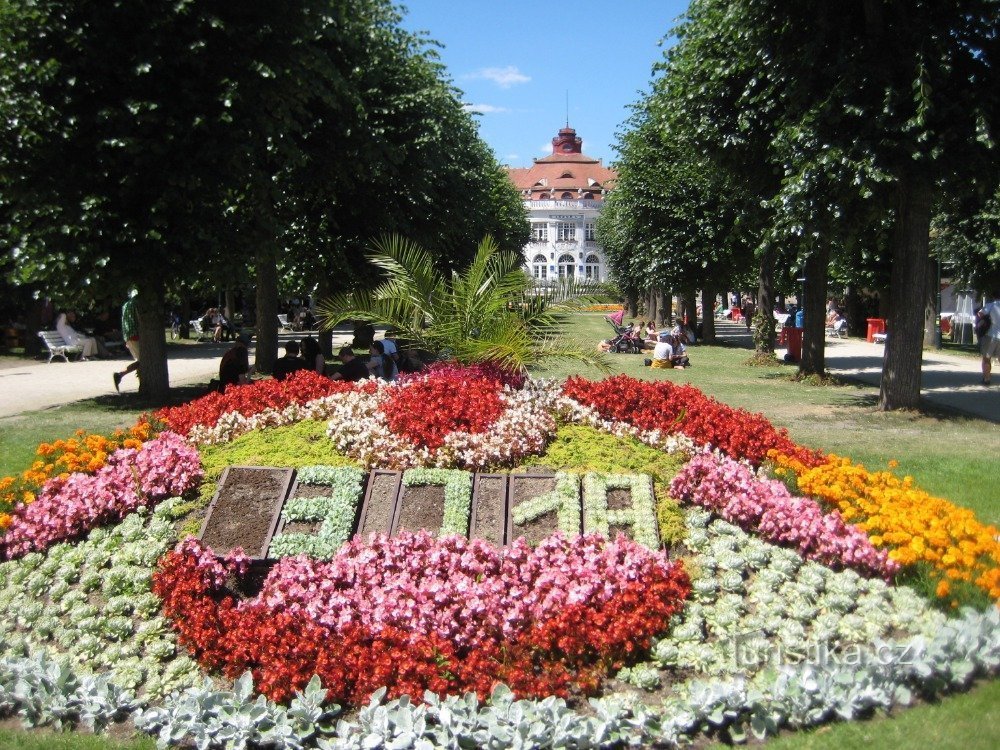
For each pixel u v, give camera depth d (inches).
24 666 185.3
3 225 592.1
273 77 534.0
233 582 220.5
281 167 729.0
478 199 1146.7
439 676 180.1
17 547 243.4
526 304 385.7
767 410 557.9
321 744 163.3
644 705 174.6
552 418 308.8
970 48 480.7
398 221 879.7
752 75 593.3
